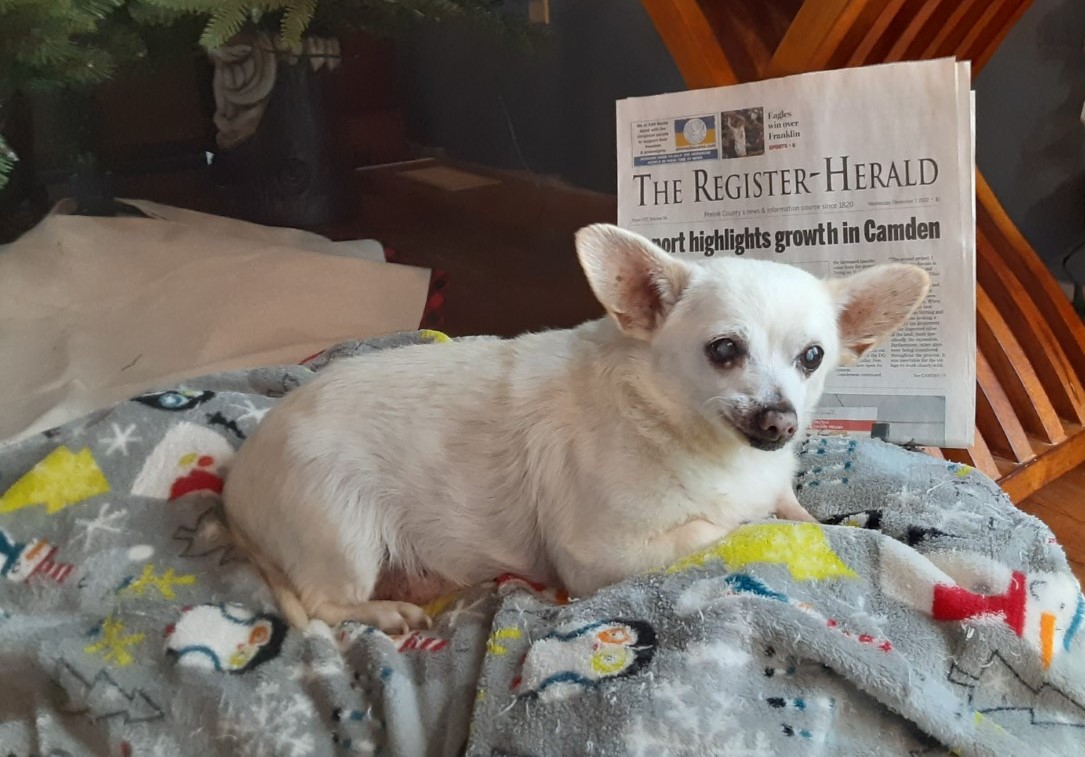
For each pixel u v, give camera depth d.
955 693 0.97
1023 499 1.65
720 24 1.49
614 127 2.77
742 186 1.44
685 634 0.93
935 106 1.34
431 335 1.69
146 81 2.48
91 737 0.99
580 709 0.88
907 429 1.44
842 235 1.41
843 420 1.46
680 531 1.10
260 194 2.77
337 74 2.77
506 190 3.05
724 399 1.03
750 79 1.50
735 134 1.43
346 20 2.22
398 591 1.23
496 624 1.04
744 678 0.90
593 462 1.10
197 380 1.60
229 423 1.41
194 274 2.10
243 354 1.94
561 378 1.15
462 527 1.16
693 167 1.46
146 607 1.12
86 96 2.27
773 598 0.97
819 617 0.96
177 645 1.05
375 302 2.13
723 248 1.47
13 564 1.20
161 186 2.68
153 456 1.34
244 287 2.08
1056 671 0.96
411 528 1.18
